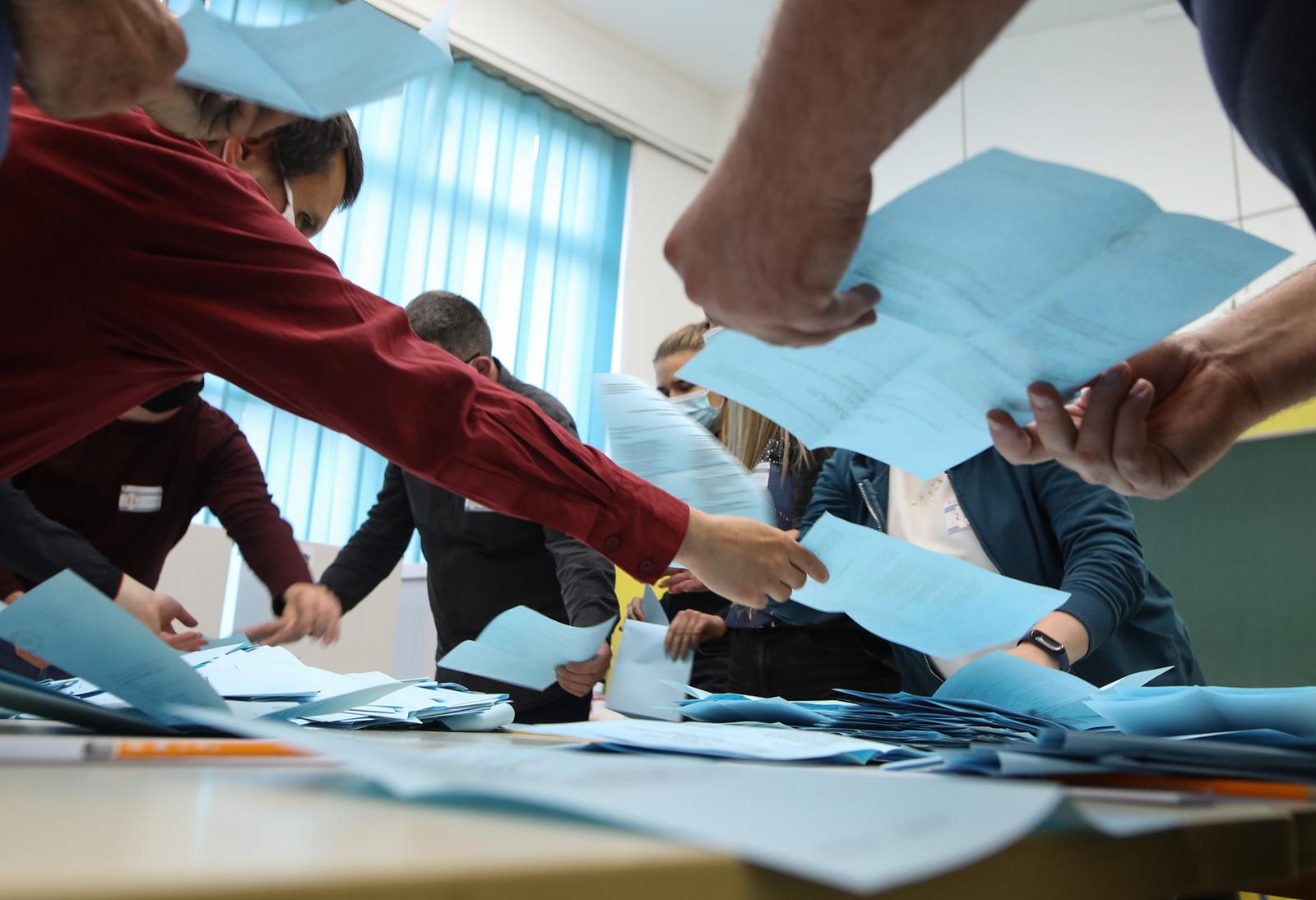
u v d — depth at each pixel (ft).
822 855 0.68
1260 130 1.54
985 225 1.56
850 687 4.73
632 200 16.10
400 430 2.47
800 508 5.22
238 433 5.57
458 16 14.01
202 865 0.59
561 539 5.22
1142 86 13.41
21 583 4.31
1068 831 0.96
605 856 0.68
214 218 2.37
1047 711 2.37
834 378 2.06
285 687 2.76
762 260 1.55
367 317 2.54
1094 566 3.68
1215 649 8.86
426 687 3.44
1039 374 2.03
